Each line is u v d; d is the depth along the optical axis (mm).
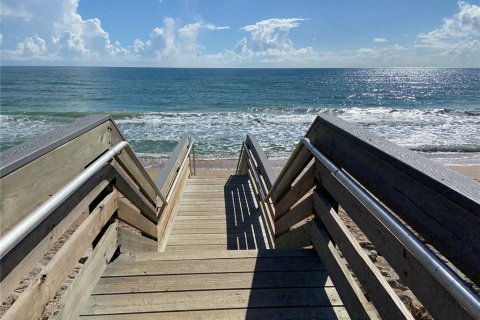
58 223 1338
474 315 766
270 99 34750
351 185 1513
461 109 26797
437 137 15281
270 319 1750
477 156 12133
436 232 978
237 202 5078
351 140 1601
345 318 1756
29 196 1177
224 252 2334
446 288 868
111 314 1749
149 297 1879
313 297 1906
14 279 1023
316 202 2211
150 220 3059
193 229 4129
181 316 1756
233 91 42625
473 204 820
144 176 2785
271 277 2074
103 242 1988
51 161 1342
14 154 1164
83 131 1656
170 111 25125
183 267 2154
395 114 23219
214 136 15297
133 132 16125
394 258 1230
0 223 1014
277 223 3199
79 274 1671
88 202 1692
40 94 36062
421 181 1048
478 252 811
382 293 1312
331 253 1907
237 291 1951
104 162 1808
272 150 12734
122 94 37625
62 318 1441
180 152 5086
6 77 65312
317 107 28266
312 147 2146
